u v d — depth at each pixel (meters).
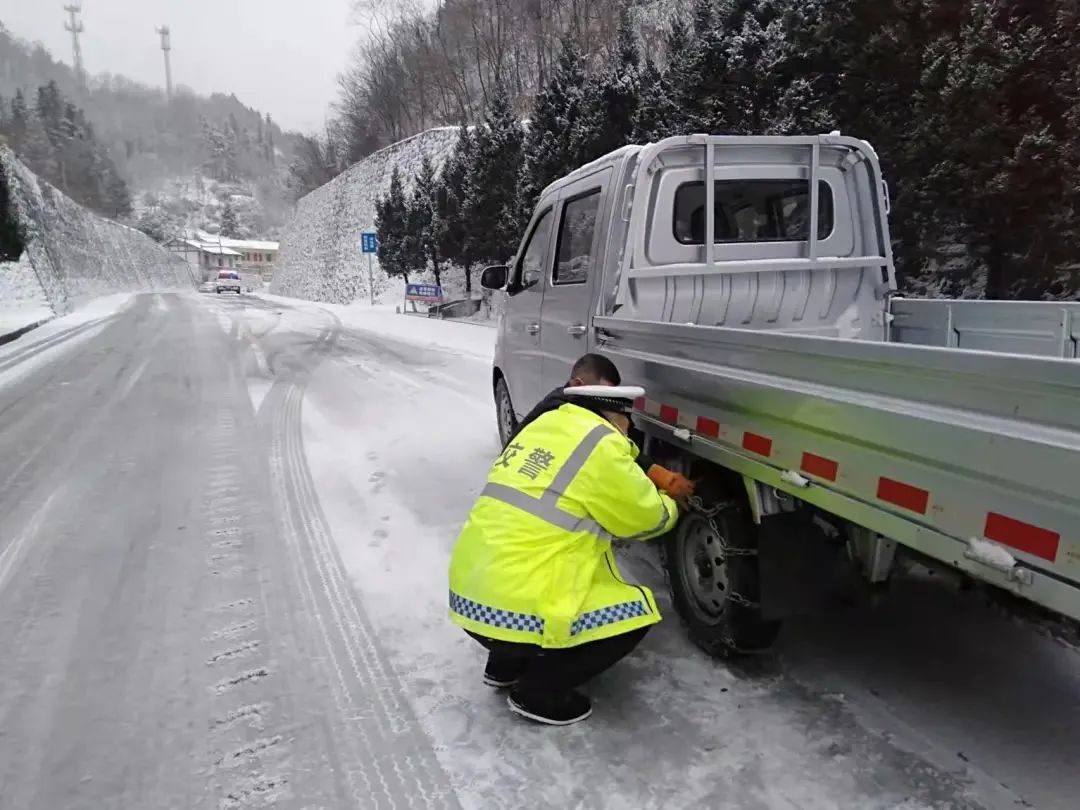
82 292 42.44
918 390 1.89
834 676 3.00
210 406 9.10
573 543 2.58
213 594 3.96
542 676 2.69
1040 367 1.54
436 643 3.40
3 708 2.97
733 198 4.21
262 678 3.15
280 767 2.59
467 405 8.89
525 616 2.53
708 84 13.19
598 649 2.64
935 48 9.07
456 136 39.16
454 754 2.62
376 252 30.03
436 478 5.93
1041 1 8.74
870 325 4.53
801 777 2.43
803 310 4.41
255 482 5.93
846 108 10.62
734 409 2.69
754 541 2.82
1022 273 9.09
